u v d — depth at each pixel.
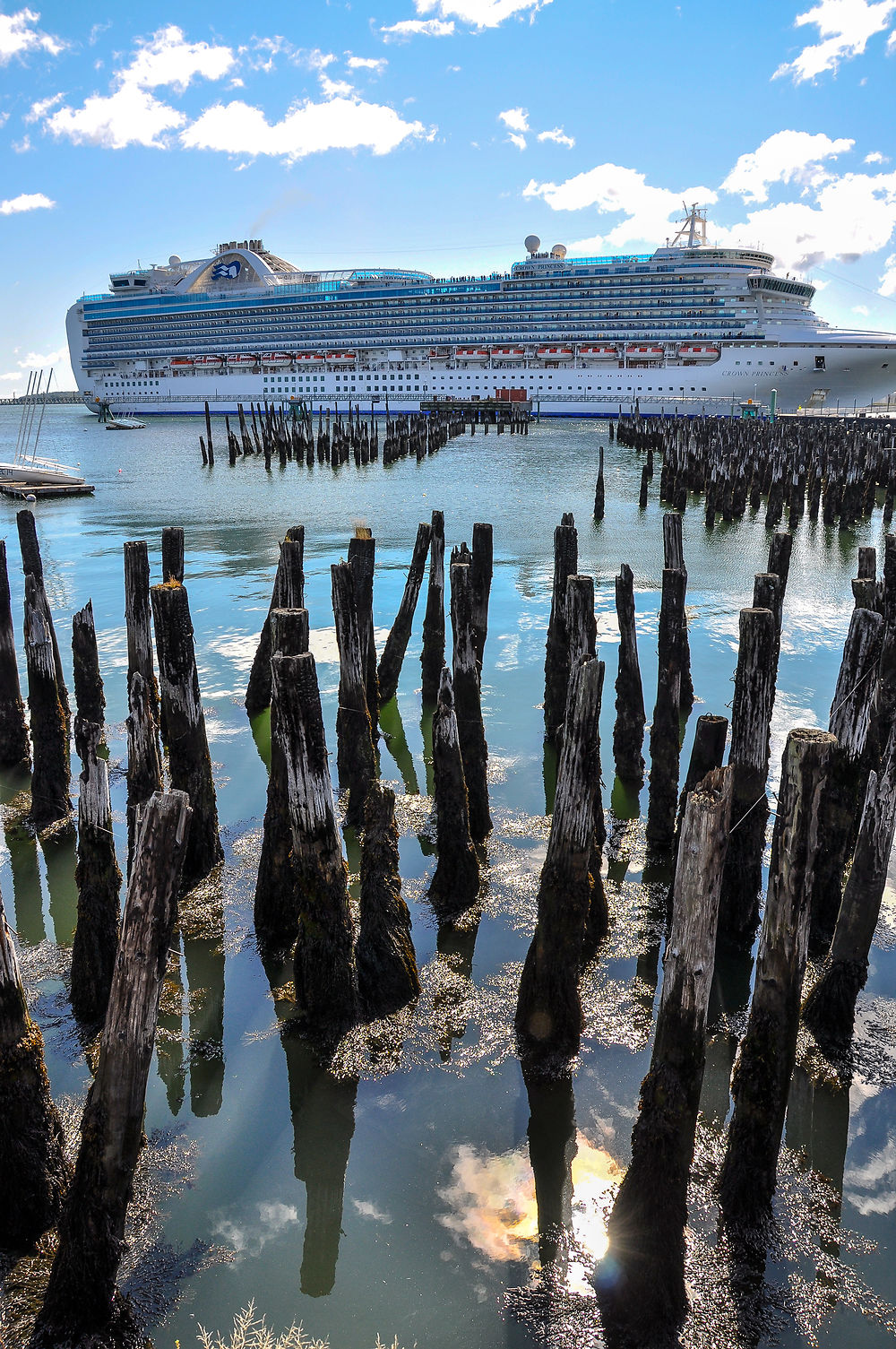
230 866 7.77
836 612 15.87
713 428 50.69
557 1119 5.05
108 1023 3.80
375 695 10.24
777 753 9.70
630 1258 3.99
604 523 26.59
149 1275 4.18
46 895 7.60
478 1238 4.36
